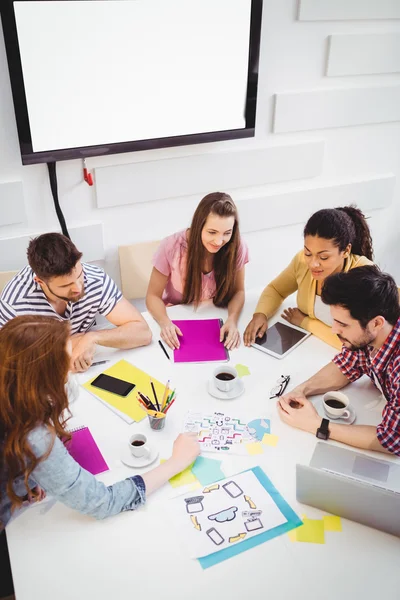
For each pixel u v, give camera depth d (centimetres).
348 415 149
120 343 177
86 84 217
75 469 118
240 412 153
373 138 292
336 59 257
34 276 175
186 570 111
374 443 138
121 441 142
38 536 117
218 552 114
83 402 156
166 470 131
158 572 110
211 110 244
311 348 182
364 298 133
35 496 125
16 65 201
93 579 108
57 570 110
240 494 128
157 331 192
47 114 215
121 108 228
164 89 232
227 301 210
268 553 115
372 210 317
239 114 250
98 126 227
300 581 109
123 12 211
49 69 208
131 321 188
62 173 233
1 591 143
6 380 109
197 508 124
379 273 136
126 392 159
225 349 181
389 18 258
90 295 185
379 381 151
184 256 206
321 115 270
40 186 232
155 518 122
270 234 296
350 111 275
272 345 183
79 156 228
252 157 266
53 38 204
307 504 126
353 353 157
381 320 136
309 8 239
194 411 153
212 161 258
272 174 276
